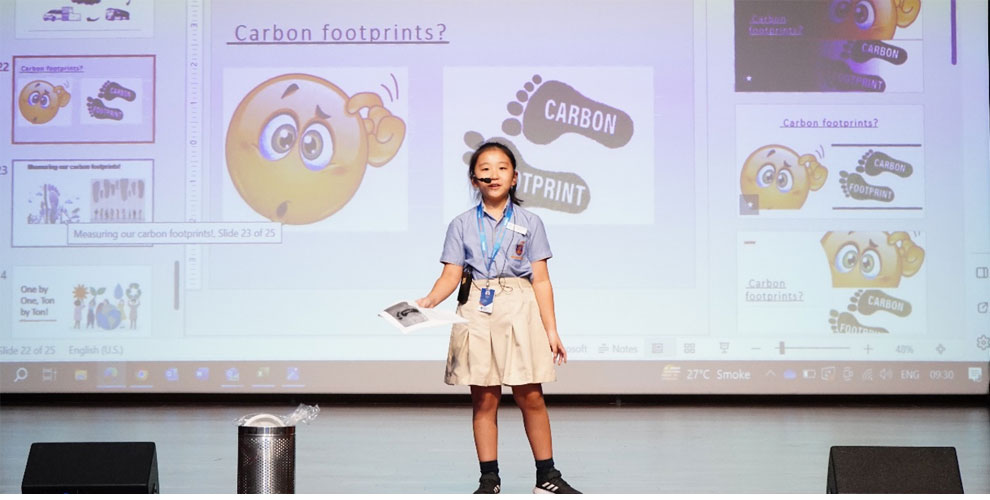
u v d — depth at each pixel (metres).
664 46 6.37
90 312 6.40
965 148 6.36
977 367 6.36
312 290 6.38
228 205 6.39
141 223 6.40
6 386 6.38
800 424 5.55
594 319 6.36
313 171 6.39
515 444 4.81
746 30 6.36
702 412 6.07
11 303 6.40
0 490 3.65
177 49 6.40
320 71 6.40
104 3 6.40
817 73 6.37
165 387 6.38
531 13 6.38
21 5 6.41
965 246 6.36
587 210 6.38
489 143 3.46
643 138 6.37
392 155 6.38
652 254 6.38
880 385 6.35
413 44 6.38
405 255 6.38
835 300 6.36
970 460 4.37
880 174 6.36
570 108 6.38
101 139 6.41
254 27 6.40
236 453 4.50
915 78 6.36
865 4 6.37
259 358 6.38
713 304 6.37
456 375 3.36
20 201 6.41
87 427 5.39
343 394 6.44
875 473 2.64
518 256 3.38
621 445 4.77
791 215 6.37
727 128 6.36
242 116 6.39
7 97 6.41
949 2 6.36
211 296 6.39
